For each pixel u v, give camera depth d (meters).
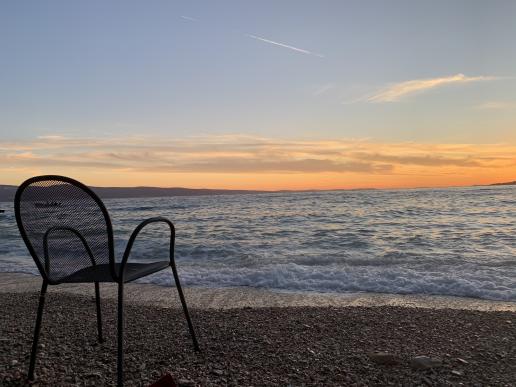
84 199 2.88
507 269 7.80
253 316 4.91
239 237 14.90
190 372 3.14
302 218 22.38
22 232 2.77
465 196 43.78
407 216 22.06
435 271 7.82
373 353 3.43
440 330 4.23
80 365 3.32
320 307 5.42
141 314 5.15
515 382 2.92
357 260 9.33
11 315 5.21
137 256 11.17
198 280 7.66
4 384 2.96
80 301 6.10
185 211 32.50
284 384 2.93
